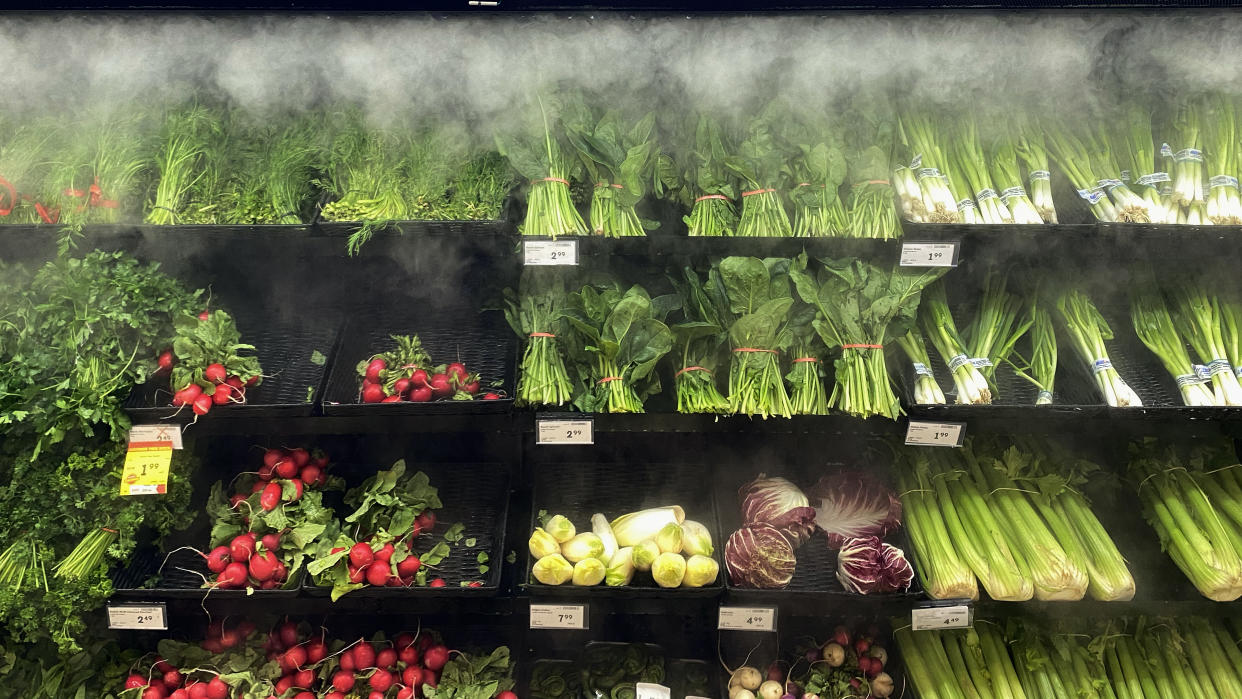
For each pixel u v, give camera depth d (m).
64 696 2.31
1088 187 2.36
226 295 2.66
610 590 2.22
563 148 2.34
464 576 2.31
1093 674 2.46
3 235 2.17
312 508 2.33
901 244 2.20
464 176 2.28
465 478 2.65
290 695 2.30
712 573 2.21
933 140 2.40
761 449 2.75
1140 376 2.45
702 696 2.50
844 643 2.52
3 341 2.17
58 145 2.30
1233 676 2.45
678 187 2.37
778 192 2.32
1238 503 2.40
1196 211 2.29
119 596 2.20
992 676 2.43
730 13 2.20
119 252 2.22
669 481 2.66
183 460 2.28
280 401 2.31
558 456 2.77
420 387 2.30
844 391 2.19
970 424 2.30
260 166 2.30
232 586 2.20
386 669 2.37
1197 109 2.43
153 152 2.29
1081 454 2.65
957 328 2.58
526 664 2.59
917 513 2.43
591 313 2.23
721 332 2.28
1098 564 2.34
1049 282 2.50
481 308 2.61
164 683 2.32
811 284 2.21
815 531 2.45
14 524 2.13
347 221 2.16
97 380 2.13
